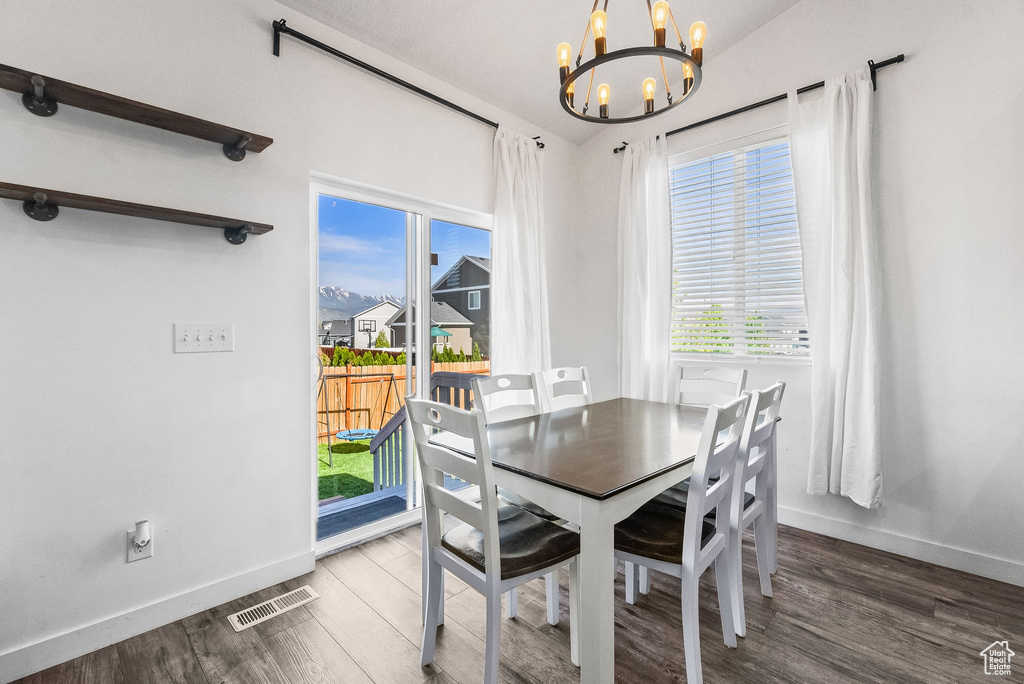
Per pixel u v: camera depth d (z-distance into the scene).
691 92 1.60
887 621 1.78
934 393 2.25
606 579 1.21
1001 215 2.08
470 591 2.01
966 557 2.17
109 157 1.63
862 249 2.32
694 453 1.54
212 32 1.87
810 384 2.64
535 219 3.23
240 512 1.96
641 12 2.53
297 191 2.12
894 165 2.33
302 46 2.14
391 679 1.48
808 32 2.60
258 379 2.01
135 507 1.70
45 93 1.46
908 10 2.29
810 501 2.63
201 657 1.58
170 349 1.78
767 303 2.84
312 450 2.29
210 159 1.86
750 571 2.18
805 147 2.54
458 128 2.85
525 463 1.43
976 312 2.14
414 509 2.77
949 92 2.19
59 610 1.56
